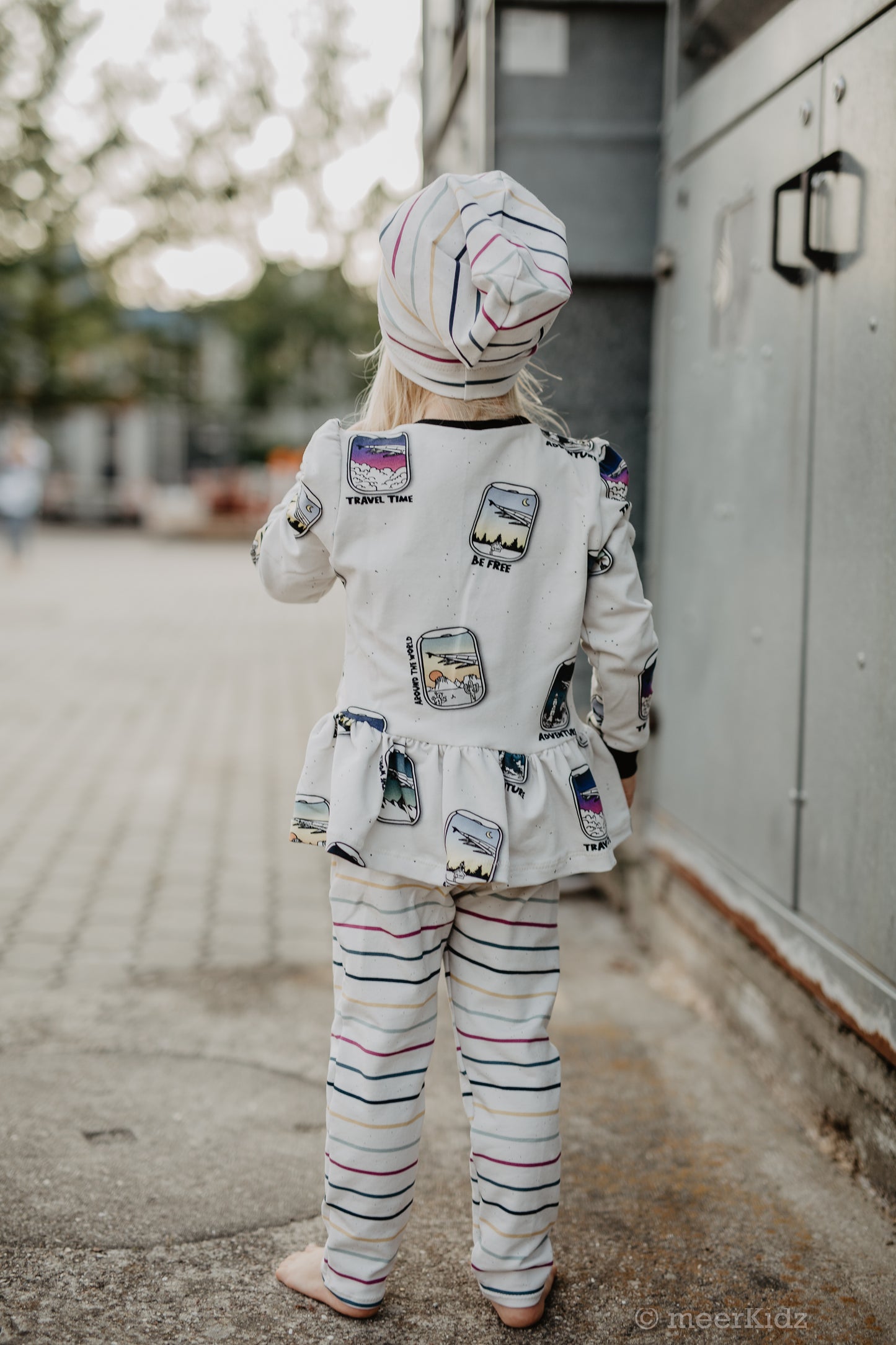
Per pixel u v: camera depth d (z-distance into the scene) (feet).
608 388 12.72
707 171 10.25
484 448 5.61
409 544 5.60
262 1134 8.14
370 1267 6.11
